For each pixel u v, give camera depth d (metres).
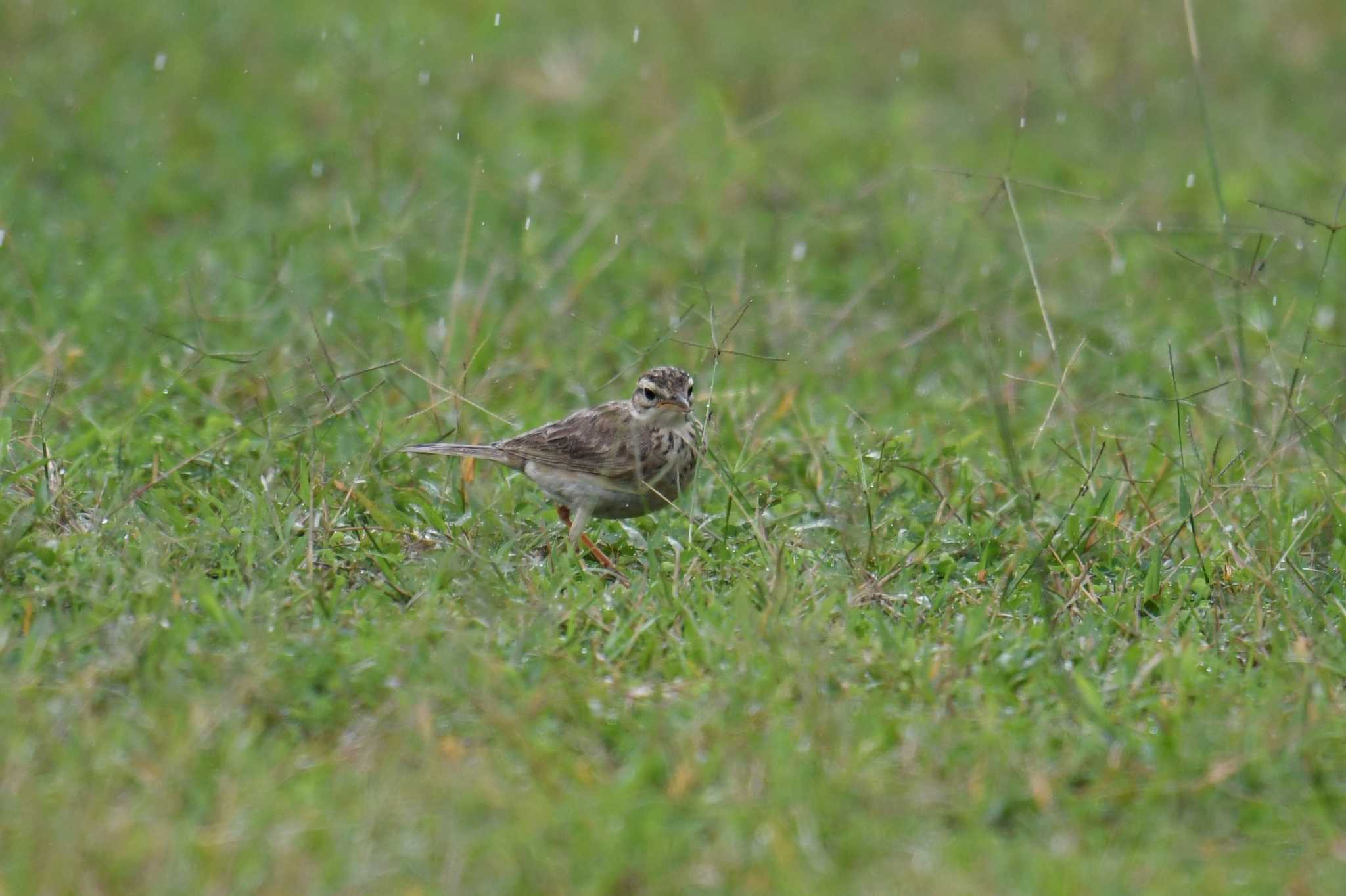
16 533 11.11
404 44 26.52
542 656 10.07
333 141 22.77
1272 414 13.92
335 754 8.93
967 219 20.22
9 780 8.20
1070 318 18.08
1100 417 15.55
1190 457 14.27
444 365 15.18
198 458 13.35
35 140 22.27
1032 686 10.06
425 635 10.20
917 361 16.70
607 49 27.89
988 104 26.58
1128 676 10.20
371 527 12.25
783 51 28.94
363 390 15.34
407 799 8.24
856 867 7.99
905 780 8.78
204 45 26.61
